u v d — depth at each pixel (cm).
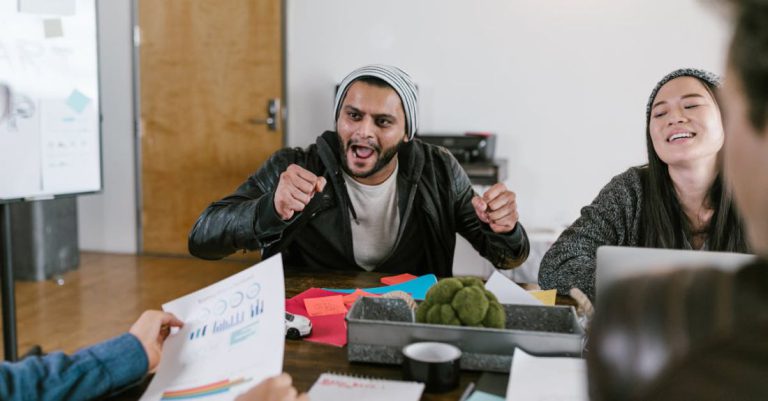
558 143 408
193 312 100
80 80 249
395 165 175
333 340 106
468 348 90
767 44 23
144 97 453
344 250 175
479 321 91
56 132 241
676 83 144
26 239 389
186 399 80
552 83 403
